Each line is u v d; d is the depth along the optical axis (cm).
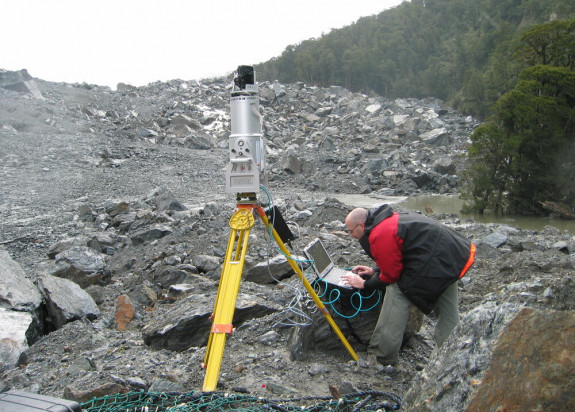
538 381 250
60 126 3061
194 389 388
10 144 2527
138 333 565
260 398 358
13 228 1347
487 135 1959
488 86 5159
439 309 429
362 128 3509
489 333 274
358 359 439
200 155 2877
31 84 3744
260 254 820
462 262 406
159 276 768
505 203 2027
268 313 523
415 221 409
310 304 478
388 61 8575
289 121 3966
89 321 607
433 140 3259
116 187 2009
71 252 815
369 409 347
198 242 963
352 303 463
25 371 461
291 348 443
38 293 649
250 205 388
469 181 2052
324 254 488
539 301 319
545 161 1917
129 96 4441
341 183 2489
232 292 370
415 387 305
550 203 1917
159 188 1703
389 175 2552
